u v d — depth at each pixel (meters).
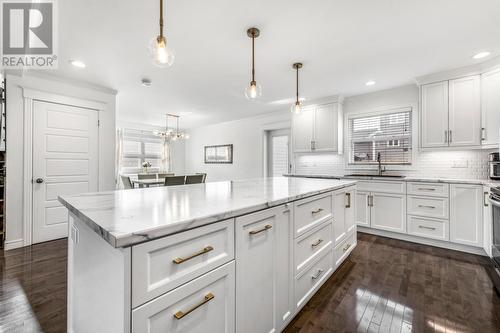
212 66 2.97
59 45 2.42
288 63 2.88
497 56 2.65
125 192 1.63
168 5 1.83
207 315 0.94
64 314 1.63
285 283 1.42
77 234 1.15
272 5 1.84
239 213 1.07
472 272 2.27
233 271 1.05
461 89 2.97
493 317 1.60
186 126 7.49
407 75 3.25
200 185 2.09
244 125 6.27
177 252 0.83
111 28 2.13
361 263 2.47
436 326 1.51
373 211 3.46
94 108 3.63
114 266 0.75
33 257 2.63
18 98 2.97
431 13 1.92
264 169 5.81
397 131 3.79
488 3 1.80
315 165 4.75
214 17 1.99
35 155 3.11
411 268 2.35
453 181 2.85
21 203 2.99
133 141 6.91
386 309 1.68
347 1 1.79
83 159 3.53
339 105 4.16
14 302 1.76
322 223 1.87
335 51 2.58
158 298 0.77
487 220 2.55
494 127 2.70
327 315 1.61
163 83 3.57
